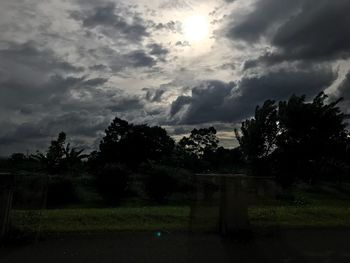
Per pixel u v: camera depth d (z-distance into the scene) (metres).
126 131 67.56
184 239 6.68
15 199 7.38
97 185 23.31
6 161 31.73
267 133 25.94
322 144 25.14
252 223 7.34
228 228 6.99
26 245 6.20
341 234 7.19
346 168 28.69
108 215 8.66
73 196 22.28
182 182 23.98
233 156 41.97
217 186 7.36
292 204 12.34
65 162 32.19
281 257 5.76
